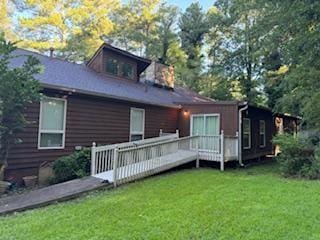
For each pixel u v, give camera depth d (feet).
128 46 91.66
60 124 31.12
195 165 39.17
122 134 38.52
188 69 85.87
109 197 21.61
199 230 14.62
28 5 81.61
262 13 53.26
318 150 31.32
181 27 89.61
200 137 39.78
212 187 24.63
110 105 36.99
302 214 16.94
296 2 33.76
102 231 14.62
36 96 23.45
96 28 87.25
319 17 32.68
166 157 33.24
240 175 32.40
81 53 80.53
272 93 63.36
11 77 21.94
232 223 15.52
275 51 49.60
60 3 85.51
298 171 31.55
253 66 73.67
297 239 13.43
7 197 22.18
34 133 28.68
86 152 29.71
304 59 35.19
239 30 71.87
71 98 32.22
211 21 77.87
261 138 53.83
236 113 42.01
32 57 23.99
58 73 35.17
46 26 83.10
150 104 41.09
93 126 34.60
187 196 21.39
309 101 34.78
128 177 27.07
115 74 47.34
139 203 19.63
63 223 15.92
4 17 78.54
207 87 82.84
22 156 27.58
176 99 51.26
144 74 56.80
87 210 18.30
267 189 23.76
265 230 14.53
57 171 28.25
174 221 15.92
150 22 90.89
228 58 75.61
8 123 23.38
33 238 13.92
